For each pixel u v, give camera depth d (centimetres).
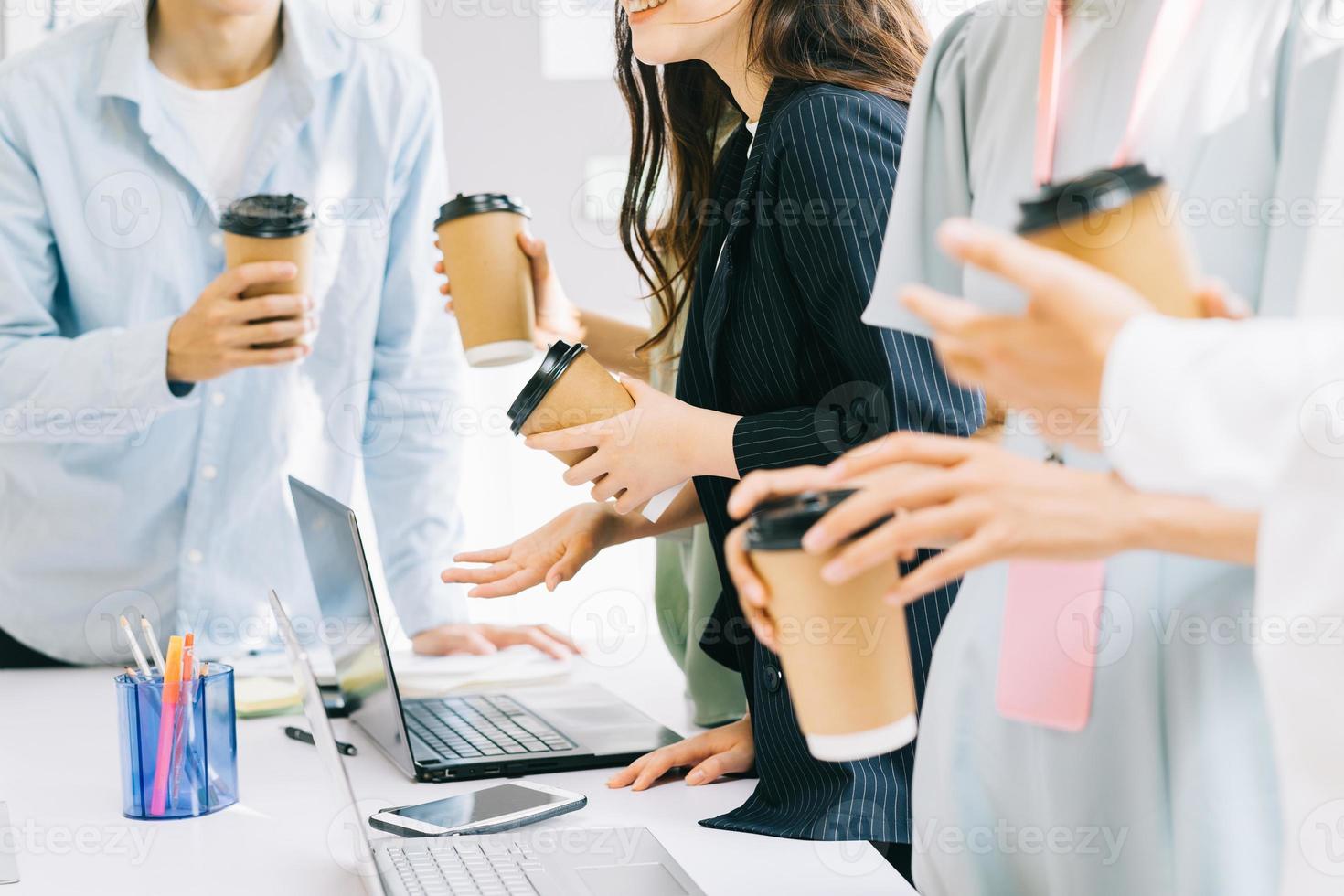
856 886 94
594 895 86
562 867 92
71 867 99
